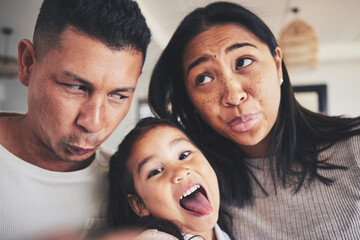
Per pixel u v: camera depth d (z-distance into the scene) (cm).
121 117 60
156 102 92
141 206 77
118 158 81
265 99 68
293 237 73
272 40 73
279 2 293
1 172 62
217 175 81
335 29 371
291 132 77
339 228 70
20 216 64
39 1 259
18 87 481
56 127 56
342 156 74
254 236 76
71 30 51
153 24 311
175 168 72
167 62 85
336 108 444
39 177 65
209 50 68
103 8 52
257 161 80
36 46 56
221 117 71
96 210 74
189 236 71
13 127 68
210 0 143
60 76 53
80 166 73
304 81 455
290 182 76
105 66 52
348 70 444
